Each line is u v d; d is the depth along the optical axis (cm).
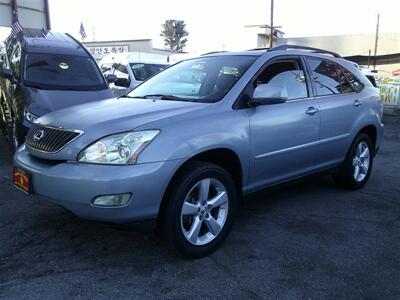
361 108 562
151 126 346
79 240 407
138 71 1227
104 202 326
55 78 759
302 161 481
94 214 330
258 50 491
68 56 818
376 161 781
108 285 330
